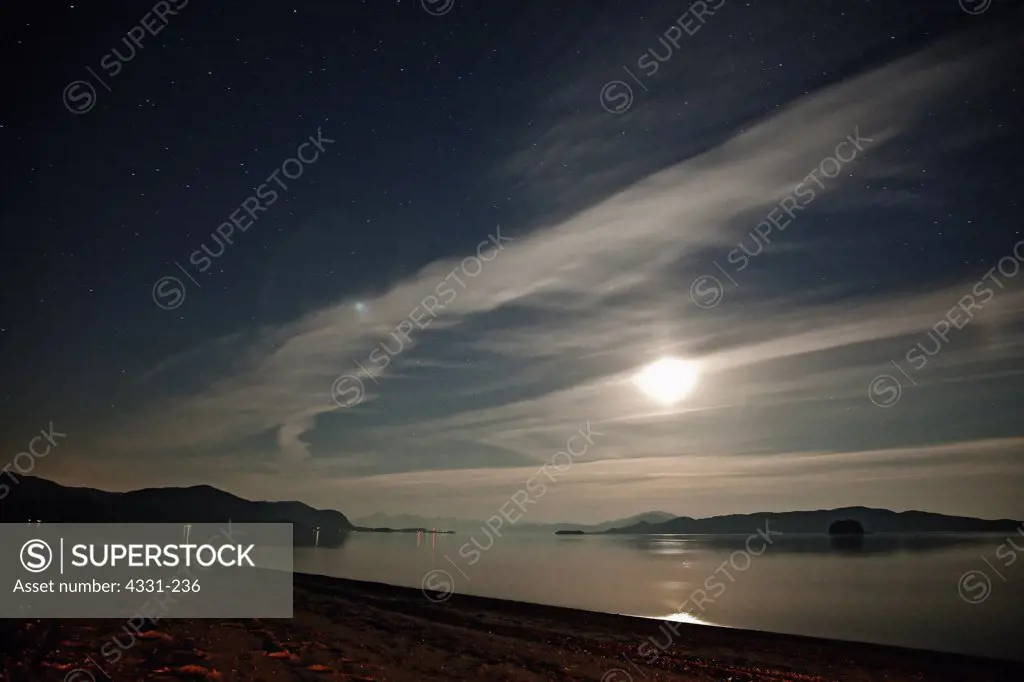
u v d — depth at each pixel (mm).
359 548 63656
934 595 31500
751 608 25469
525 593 28469
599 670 10344
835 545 103688
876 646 15328
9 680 5570
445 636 12375
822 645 15281
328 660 8047
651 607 24953
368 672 7777
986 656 15641
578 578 38438
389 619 14078
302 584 20031
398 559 48062
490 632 14312
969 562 57906
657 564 54406
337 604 15750
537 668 9844
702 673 11359
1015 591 33500
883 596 30875
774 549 90375
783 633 17969
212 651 7453
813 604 27156
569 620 17797
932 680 12250
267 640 8766
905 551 79875
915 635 19469
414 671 8352
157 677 6113
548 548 94000
